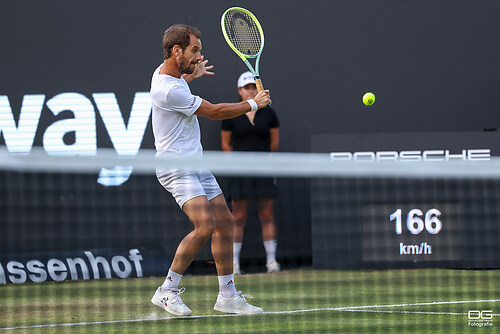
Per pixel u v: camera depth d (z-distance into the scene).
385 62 22.22
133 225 18.95
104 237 18.89
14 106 21.66
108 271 18.77
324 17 22.16
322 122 22.17
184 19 21.94
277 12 22.06
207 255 19.84
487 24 22.20
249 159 13.93
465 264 19.12
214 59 21.95
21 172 18.52
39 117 21.69
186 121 13.87
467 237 19.06
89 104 21.80
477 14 22.23
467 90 22.20
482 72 22.19
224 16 17.17
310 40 22.14
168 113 13.76
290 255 19.16
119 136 21.83
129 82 21.86
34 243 18.69
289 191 19.09
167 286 14.10
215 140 21.77
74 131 21.75
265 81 22.05
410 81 22.20
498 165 14.94
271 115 20.84
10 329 13.30
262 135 20.67
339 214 18.97
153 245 18.98
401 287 17.09
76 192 18.73
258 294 16.39
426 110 22.22
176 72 13.93
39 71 21.70
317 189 18.98
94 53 21.81
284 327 13.12
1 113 21.59
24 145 21.64
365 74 22.20
